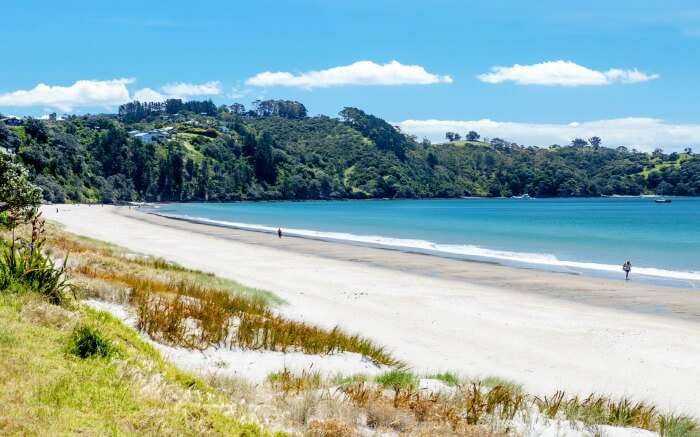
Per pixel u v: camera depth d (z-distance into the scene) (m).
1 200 26.36
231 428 7.18
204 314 15.66
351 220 117.00
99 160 198.50
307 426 8.40
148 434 6.18
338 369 13.64
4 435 5.34
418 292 31.61
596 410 11.03
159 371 8.57
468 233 83.81
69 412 6.14
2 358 7.08
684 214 139.75
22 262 10.98
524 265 46.06
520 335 22.30
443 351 19.22
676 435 10.28
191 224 92.75
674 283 37.66
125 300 15.84
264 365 12.78
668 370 18.41
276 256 48.19
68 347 8.05
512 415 9.98
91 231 66.81
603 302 30.61
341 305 26.61
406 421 9.12
